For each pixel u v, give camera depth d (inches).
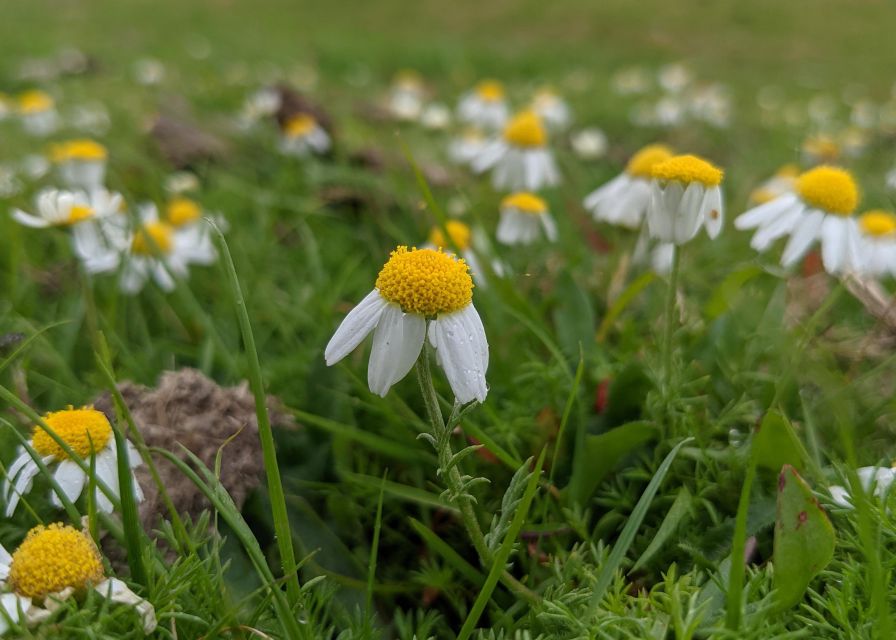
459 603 6.2
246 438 6.6
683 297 8.5
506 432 6.9
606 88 29.5
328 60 34.7
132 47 36.1
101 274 9.3
